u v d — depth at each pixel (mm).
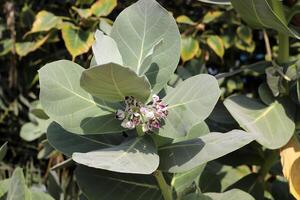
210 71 2004
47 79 758
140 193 897
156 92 790
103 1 1681
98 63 744
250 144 1179
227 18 1793
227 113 1085
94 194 877
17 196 750
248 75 1980
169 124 741
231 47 1924
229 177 1337
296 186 884
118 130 769
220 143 746
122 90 703
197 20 1930
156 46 753
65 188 1481
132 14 836
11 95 2037
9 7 1927
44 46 1916
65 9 1889
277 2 997
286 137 953
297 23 1105
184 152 764
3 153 855
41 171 1943
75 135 859
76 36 1639
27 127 1816
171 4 1980
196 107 732
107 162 665
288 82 1040
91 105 777
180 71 1291
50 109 752
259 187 1164
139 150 727
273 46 1954
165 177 942
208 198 860
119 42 826
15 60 1953
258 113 995
